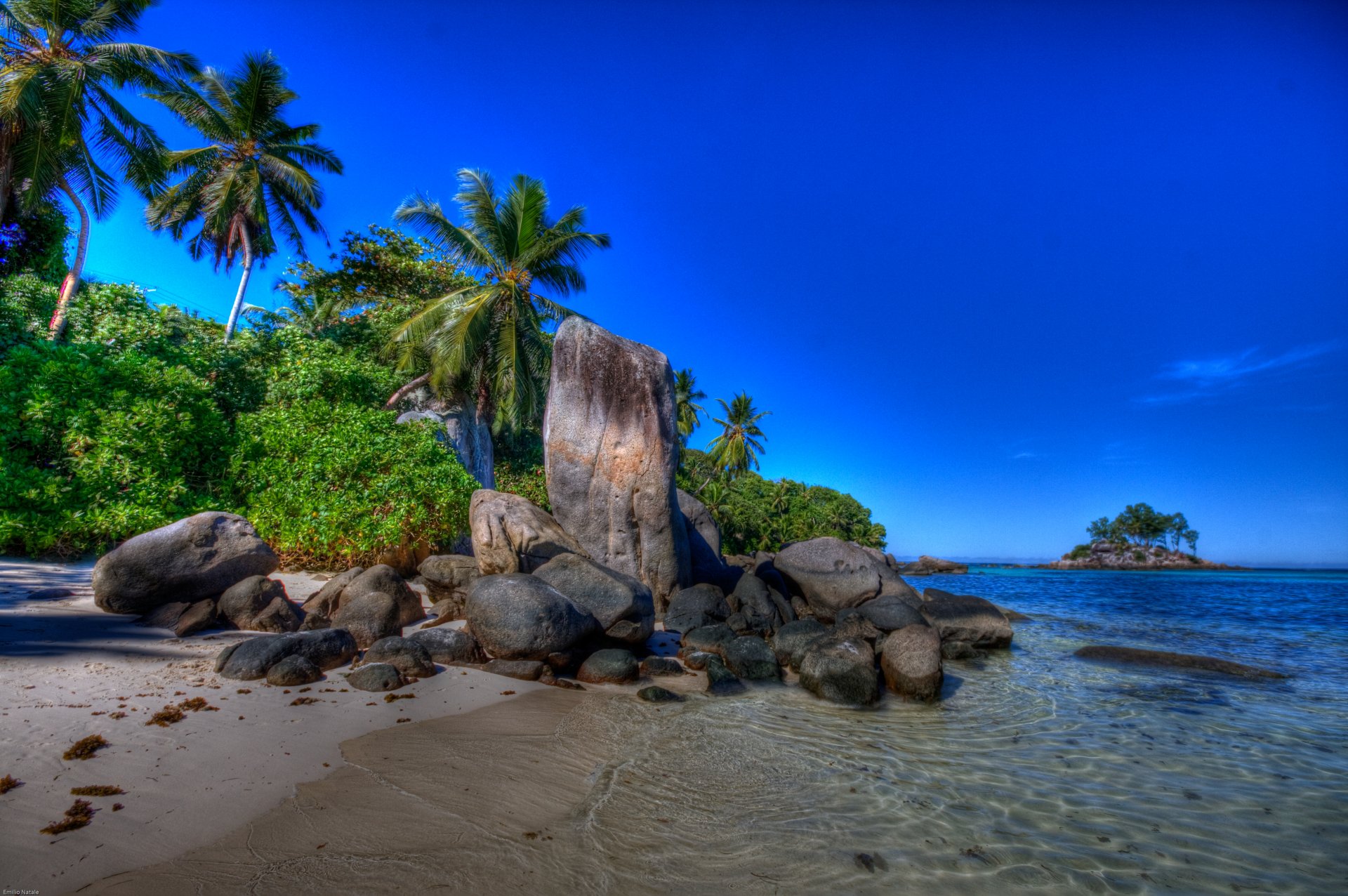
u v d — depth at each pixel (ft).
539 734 19.11
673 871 12.10
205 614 25.77
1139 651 38.19
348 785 14.14
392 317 84.12
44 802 11.63
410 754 16.29
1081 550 403.75
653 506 43.50
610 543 43.50
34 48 58.65
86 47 60.64
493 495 41.88
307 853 11.25
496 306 78.74
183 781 13.20
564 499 44.14
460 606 34.47
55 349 44.60
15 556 35.50
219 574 27.94
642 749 18.88
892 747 20.76
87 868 10.01
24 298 60.95
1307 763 20.39
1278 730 24.06
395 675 21.68
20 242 70.90
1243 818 16.16
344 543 41.55
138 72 62.39
